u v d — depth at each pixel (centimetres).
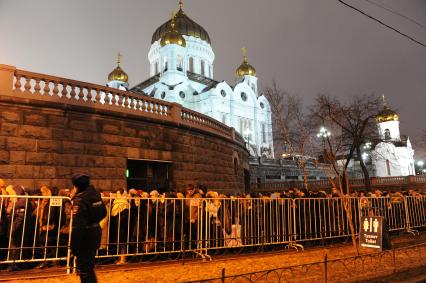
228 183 2095
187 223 862
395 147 5841
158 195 847
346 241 1066
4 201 707
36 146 1207
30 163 1185
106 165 1373
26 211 675
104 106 1403
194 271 705
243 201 920
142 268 716
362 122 2855
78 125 1320
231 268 736
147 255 809
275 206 959
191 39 6725
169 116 1673
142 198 773
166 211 801
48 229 691
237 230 895
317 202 1050
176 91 5612
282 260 821
